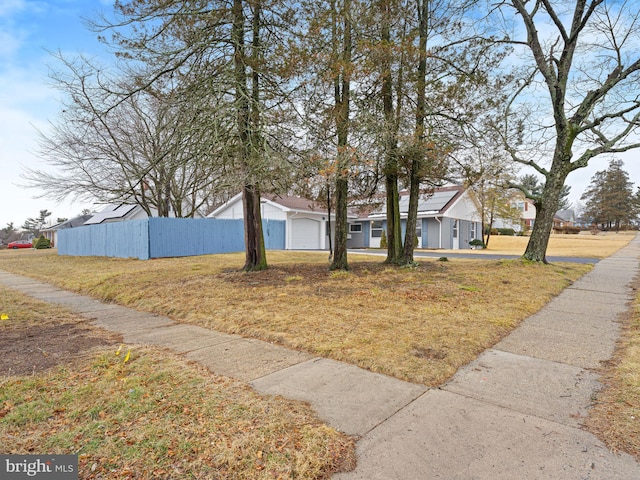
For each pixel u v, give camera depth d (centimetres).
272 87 866
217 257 1540
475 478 216
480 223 2828
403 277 874
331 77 770
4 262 1734
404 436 259
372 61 779
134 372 368
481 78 910
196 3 830
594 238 3325
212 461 227
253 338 492
